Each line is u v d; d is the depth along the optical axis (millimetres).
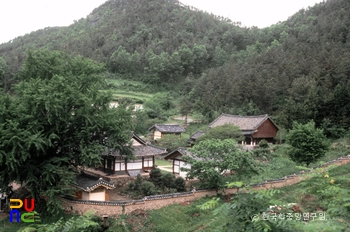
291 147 25375
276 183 22078
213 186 20812
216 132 31406
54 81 18656
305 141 23656
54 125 18469
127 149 22000
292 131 24469
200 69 87125
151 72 79812
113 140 20219
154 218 17938
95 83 21969
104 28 104375
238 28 109000
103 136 20719
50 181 17328
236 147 22219
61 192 17656
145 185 21438
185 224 17812
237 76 55719
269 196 4879
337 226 5281
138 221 17469
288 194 20656
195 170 21203
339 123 33438
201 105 54312
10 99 18422
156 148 27219
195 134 38781
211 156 21141
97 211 17703
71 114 19094
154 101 62969
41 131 17031
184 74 84812
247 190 5016
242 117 39375
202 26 105812
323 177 7684
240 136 32156
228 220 4949
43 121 18016
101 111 20188
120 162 25391
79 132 19266
